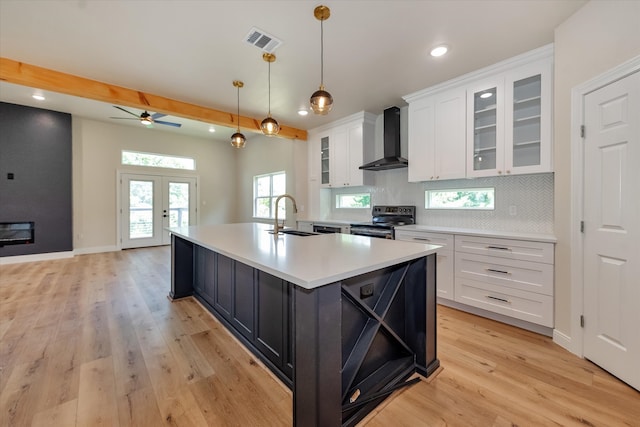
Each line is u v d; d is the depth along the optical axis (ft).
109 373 5.97
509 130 9.00
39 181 16.98
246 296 7.07
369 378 5.32
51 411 4.85
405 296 6.21
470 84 9.90
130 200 21.30
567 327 7.00
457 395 5.33
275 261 4.74
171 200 23.22
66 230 17.90
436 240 10.03
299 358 4.23
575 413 4.83
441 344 7.27
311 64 9.29
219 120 13.88
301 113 14.34
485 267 8.73
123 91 11.15
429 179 11.05
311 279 3.71
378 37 7.80
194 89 11.32
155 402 5.13
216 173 25.63
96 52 8.64
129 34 7.73
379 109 13.74
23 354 6.66
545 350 6.93
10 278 13.14
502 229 10.19
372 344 5.49
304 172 17.89
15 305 9.80
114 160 20.51
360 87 11.06
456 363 6.40
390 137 13.32
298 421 4.28
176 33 7.69
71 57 8.93
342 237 7.82
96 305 9.87
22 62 9.20
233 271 7.68
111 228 20.47
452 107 10.37
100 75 10.12
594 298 6.26
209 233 8.84
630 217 5.47
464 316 9.09
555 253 7.36
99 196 19.93
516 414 4.83
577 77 6.66
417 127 11.43
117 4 6.57
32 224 16.89
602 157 6.05
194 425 4.62
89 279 13.09
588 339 6.42
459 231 9.58
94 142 19.67
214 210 25.52
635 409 4.91
